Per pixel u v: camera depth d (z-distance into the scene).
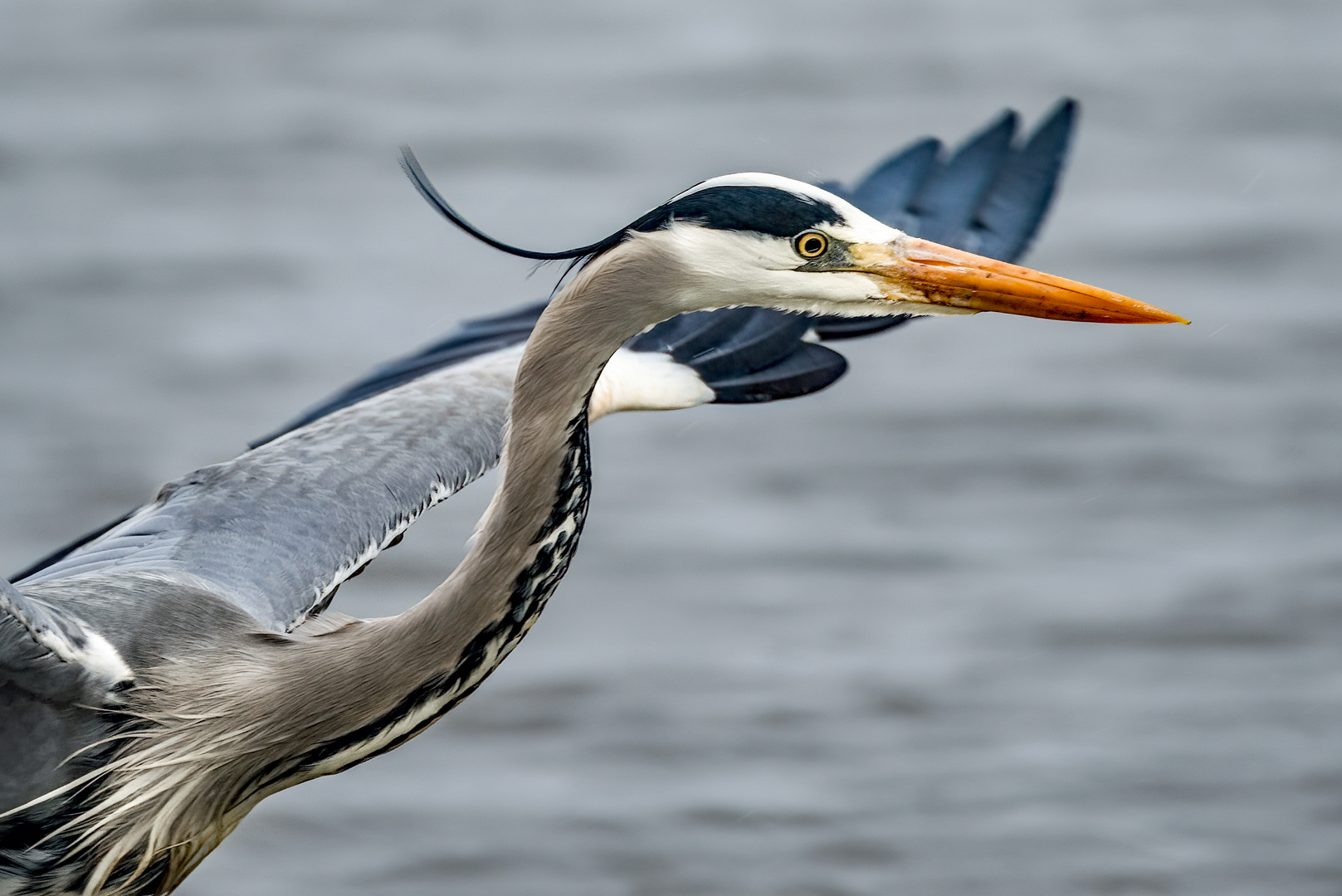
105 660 5.78
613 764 10.65
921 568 12.84
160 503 6.79
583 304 5.77
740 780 10.48
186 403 15.60
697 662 11.62
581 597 12.43
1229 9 28.92
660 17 28.59
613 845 9.90
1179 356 16.39
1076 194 20.59
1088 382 16.06
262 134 22.97
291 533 6.62
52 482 14.11
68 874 5.92
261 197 20.81
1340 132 22.44
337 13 29.08
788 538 13.26
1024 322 17.45
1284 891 9.50
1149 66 25.48
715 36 27.39
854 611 12.27
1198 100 23.91
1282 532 13.23
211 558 6.44
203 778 5.92
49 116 23.75
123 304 17.81
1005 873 9.63
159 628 5.98
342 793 10.43
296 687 5.88
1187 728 10.84
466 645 5.83
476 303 17.72
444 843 9.95
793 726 10.97
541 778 10.52
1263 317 17.12
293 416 15.43
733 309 8.16
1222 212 19.83
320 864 9.80
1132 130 22.77
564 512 5.81
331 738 5.91
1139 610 12.19
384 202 20.62
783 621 12.12
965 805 10.21
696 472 14.36
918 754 10.68
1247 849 9.82
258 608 6.33
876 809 10.15
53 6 29.47
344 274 18.55
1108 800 10.22
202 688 5.90
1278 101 23.75
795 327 8.19
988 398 15.72
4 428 15.06
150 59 26.41
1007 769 10.54
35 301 17.80
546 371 5.75
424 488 6.95
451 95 24.48
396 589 12.49
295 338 16.98
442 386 7.54
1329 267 18.22
